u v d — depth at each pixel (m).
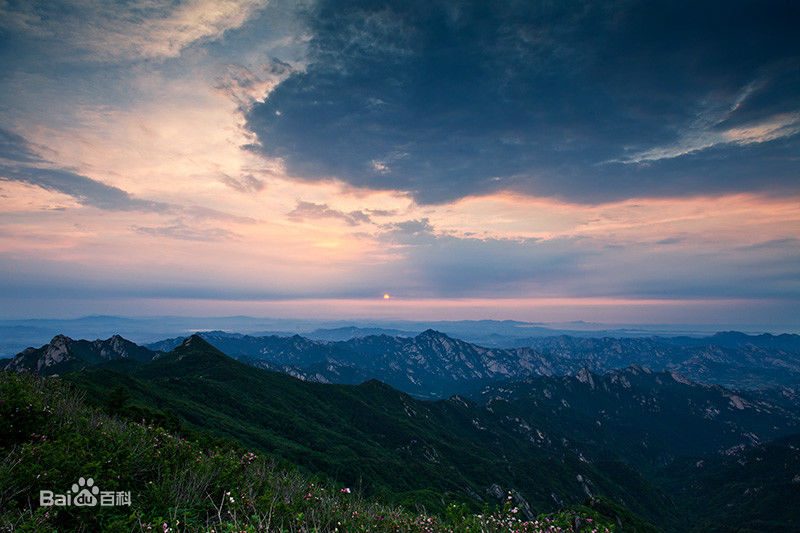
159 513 9.17
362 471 122.44
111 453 11.26
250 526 8.00
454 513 11.70
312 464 112.62
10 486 8.59
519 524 10.67
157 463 11.91
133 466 11.15
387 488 113.56
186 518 8.78
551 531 10.25
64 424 13.70
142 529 7.67
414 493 75.25
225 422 121.62
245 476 12.65
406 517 11.72
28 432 11.90
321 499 11.60
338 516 10.70
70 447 11.11
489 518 11.09
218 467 12.50
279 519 9.50
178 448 13.47
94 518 8.34
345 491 12.79
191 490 10.47
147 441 13.40
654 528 87.94
